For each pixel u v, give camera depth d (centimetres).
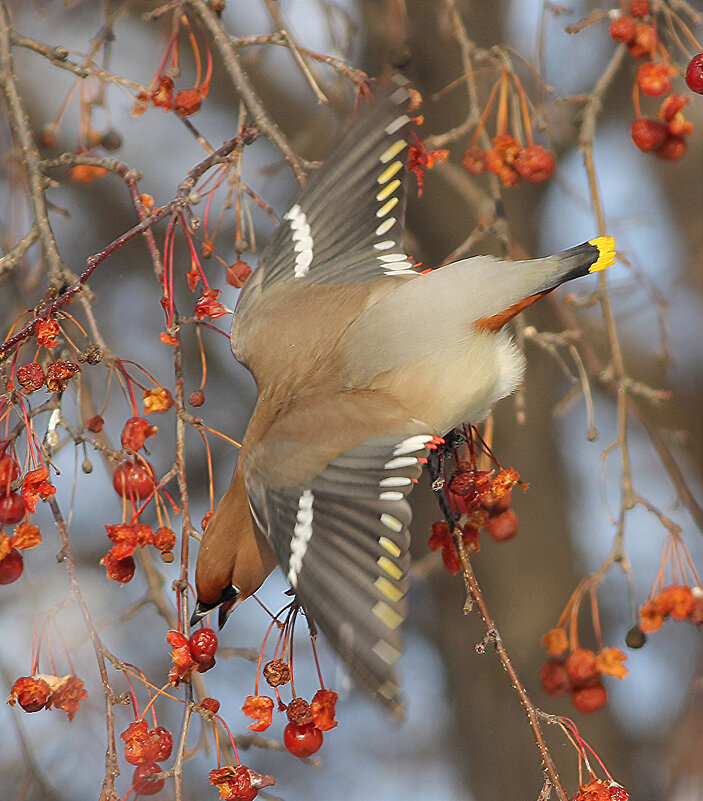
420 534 1426
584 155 995
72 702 765
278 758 1485
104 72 933
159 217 818
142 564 991
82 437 788
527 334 973
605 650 917
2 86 909
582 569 1424
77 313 1448
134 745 721
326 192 903
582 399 1562
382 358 813
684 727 1391
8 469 786
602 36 1464
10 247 1116
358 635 630
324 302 867
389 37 1212
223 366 1594
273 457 751
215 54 1511
